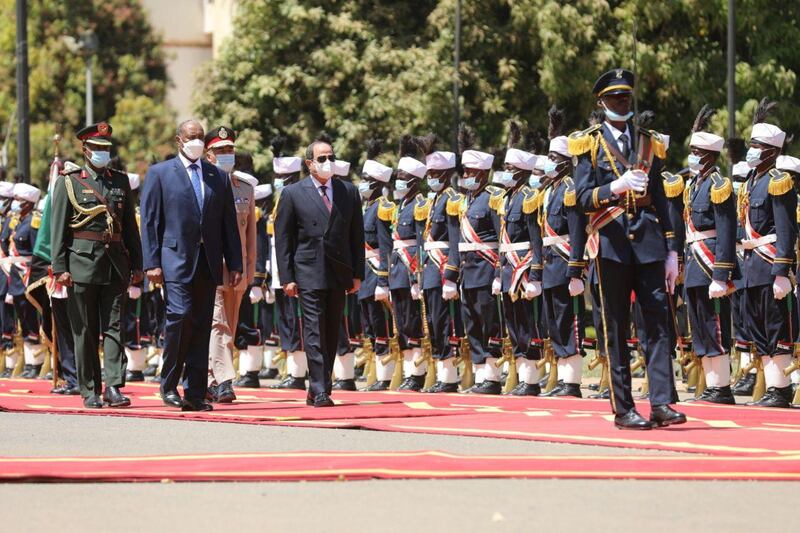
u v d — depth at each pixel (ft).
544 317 127.65
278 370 159.94
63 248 111.24
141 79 372.38
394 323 138.21
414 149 138.10
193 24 396.98
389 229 138.62
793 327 115.65
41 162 353.10
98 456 79.20
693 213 116.88
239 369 144.97
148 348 161.99
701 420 96.22
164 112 363.56
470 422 95.66
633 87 91.20
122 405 111.04
